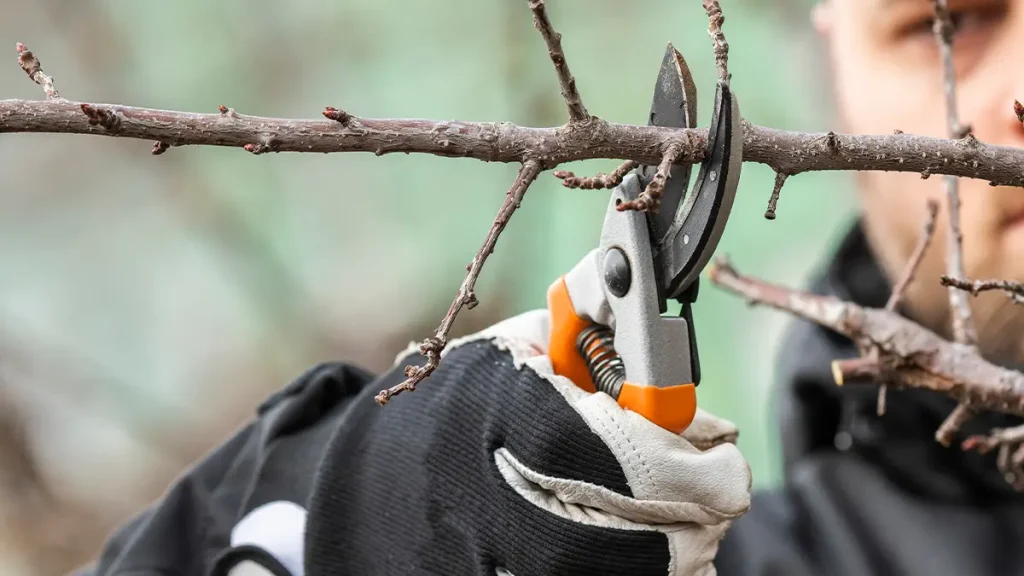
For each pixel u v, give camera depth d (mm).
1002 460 2633
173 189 8648
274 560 2568
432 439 2527
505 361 2523
